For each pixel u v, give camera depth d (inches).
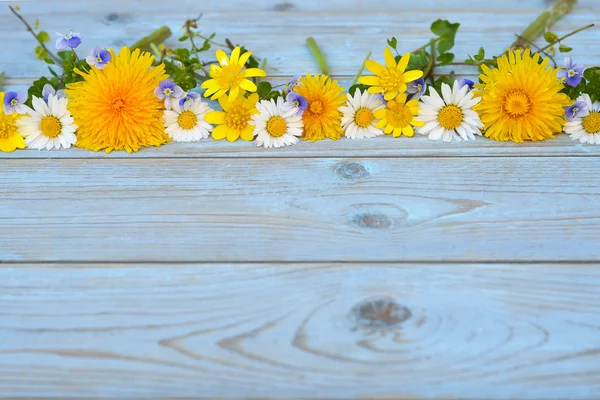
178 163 19.9
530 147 20.0
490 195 19.3
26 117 20.0
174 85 19.9
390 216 19.1
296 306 18.0
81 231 19.0
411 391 17.2
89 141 20.1
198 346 17.6
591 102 20.0
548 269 18.4
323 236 18.8
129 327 17.8
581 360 17.4
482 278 18.3
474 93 20.0
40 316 18.0
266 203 19.3
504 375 17.3
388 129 20.2
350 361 17.5
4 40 22.5
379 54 22.1
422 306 18.0
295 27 22.7
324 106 20.0
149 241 18.8
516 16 22.8
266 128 20.1
